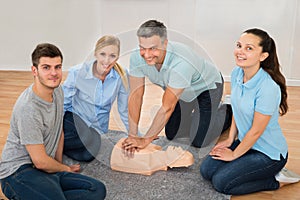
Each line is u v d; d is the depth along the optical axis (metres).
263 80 1.75
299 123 2.64
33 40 3.89
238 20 3.49
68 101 2.17
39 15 3.81
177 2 3.55
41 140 1.61
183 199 1.79
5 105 2.96
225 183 1.80
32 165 1.66
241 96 1.81
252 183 1.83
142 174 2.00
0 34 3.91
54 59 1.57
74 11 3.76
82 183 1.66
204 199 1.79
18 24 3.86
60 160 1.91
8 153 1.64
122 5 3.66
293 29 3.41
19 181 1.59
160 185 1.90
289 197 1.83
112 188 1.88
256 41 1.71
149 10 3.62
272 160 1.82
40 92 1.62
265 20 3.44
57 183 1.63
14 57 3.96
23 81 3.59
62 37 3.85
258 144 1.85
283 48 3.47
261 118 1.76
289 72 3.50
